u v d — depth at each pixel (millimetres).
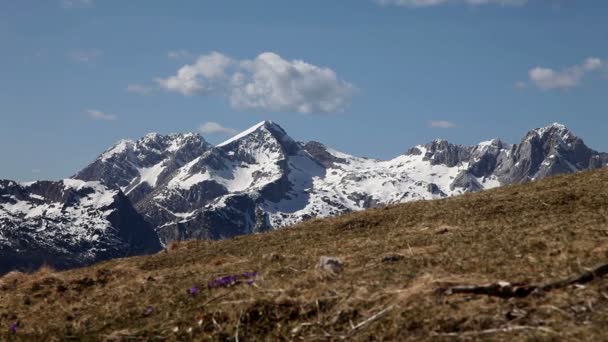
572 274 18078
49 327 21688
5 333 21844
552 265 19297
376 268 21672
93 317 21953
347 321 17953
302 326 18125
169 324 19844
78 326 21391
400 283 19578
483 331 15914
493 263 20438
